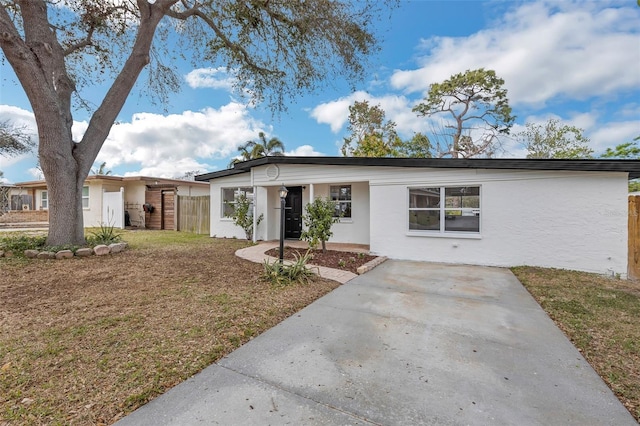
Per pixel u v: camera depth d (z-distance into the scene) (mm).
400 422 1945
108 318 3574
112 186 16984
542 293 4898
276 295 4629
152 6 8297
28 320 3490
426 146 24125
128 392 2201
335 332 3391
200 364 2625
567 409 2094
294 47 9047
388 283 5625
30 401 2072
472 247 7434
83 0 8133
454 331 3445
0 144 10953
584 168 6266
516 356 2861
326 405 2107
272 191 11648
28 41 6914
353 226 10531
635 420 1994
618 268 6180
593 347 3037
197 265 6668
